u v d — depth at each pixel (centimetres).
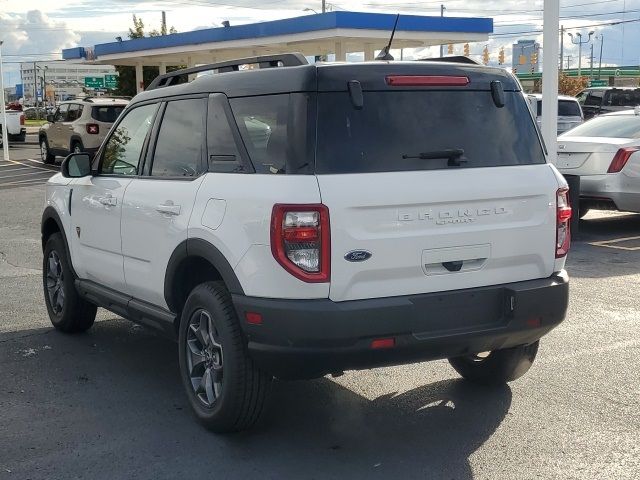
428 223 417
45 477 407
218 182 444
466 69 452
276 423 481
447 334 418
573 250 1052
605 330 679
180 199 471
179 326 494
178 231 466
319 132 405
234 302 416
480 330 427
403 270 411
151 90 560
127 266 541
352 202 396
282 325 396
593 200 1138
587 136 1185
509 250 442
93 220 587
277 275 397
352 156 409
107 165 591
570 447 442
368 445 448
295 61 437
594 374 566
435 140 431
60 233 671
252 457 432
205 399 468
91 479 405
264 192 407
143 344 650
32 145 3475
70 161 591
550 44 1083
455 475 409
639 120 1170
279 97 422
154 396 527
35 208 1548
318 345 393
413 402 516
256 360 417
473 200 429
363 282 404
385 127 420
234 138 445
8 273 947
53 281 689
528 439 454
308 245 393
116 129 591
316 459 429
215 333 450
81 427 474
